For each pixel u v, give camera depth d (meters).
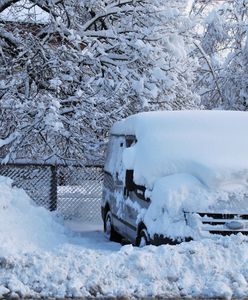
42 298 5.51
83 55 14.35
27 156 13.93
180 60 15.77
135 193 8.48
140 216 7.87
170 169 7.78
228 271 6.10
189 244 6.56
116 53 15.88
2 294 5.51
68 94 14.94
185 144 8.06
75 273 5.87
